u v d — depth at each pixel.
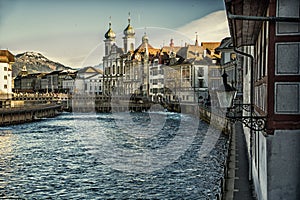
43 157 39.50
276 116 10.86
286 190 10.87
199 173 29.59
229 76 69.94
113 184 27.06
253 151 17.44
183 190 24.94
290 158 10.84
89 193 25.12
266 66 11.44
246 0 11.28
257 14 12.66
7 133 63.06
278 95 10.84
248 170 19.84
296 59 10.75
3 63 112.69
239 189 16.59
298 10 10.70
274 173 10.91
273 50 10.83
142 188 25.78
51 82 192.88
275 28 10.82
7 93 112.88
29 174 31.09
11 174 31.19
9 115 77.44
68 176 30.03
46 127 74.44
